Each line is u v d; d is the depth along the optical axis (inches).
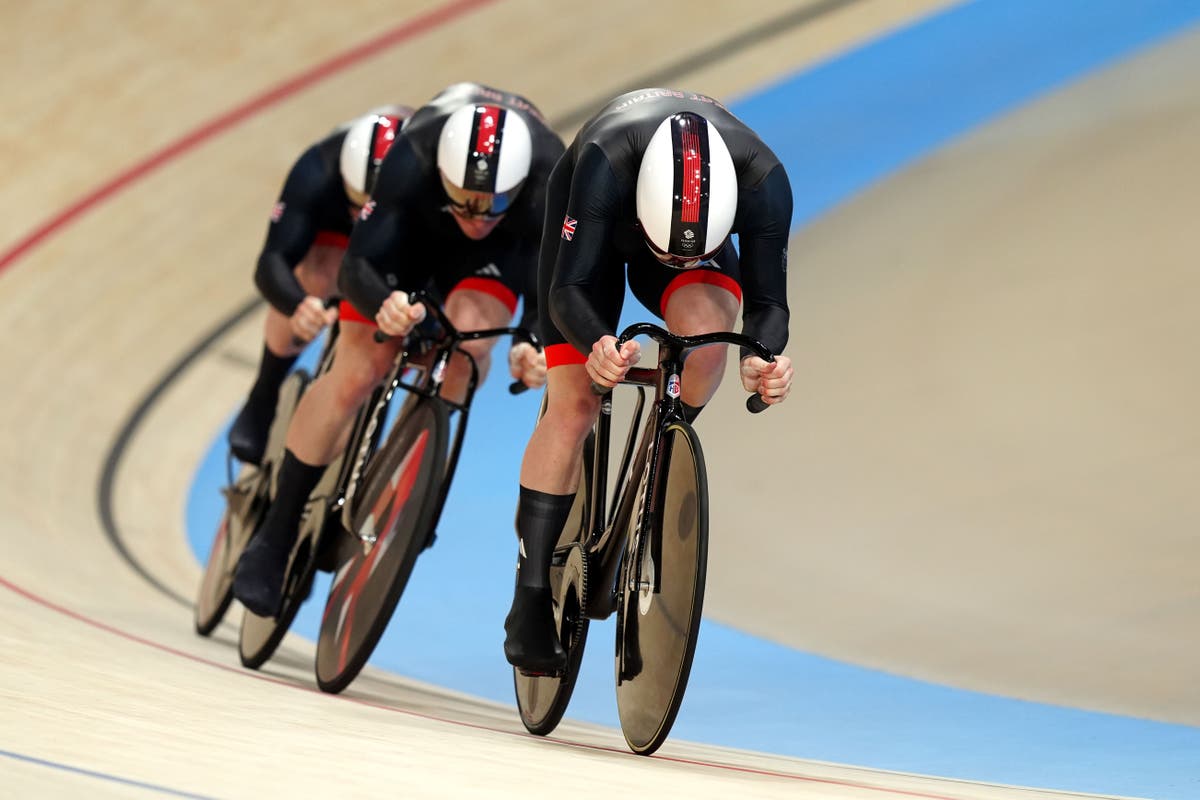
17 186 1094.4
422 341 417.1
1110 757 414.0
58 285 1008.2
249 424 559.8
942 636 576.7
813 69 1486.2
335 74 1347.2
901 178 1251.2
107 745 216.7
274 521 454.3
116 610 552.7
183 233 1104.2
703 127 308.3
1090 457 744.3
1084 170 1184.2
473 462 856.3
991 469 751.7
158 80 1262.3
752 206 318.7
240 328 1039.6
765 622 611.2
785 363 301.7
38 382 909.2
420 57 1402.6
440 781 223.6
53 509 757.9
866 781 308.5
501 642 623.8
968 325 952.3
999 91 1409.9
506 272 426.0
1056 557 639.8
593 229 311.9
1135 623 560.7
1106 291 957.8
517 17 1517.0
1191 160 1151.0
